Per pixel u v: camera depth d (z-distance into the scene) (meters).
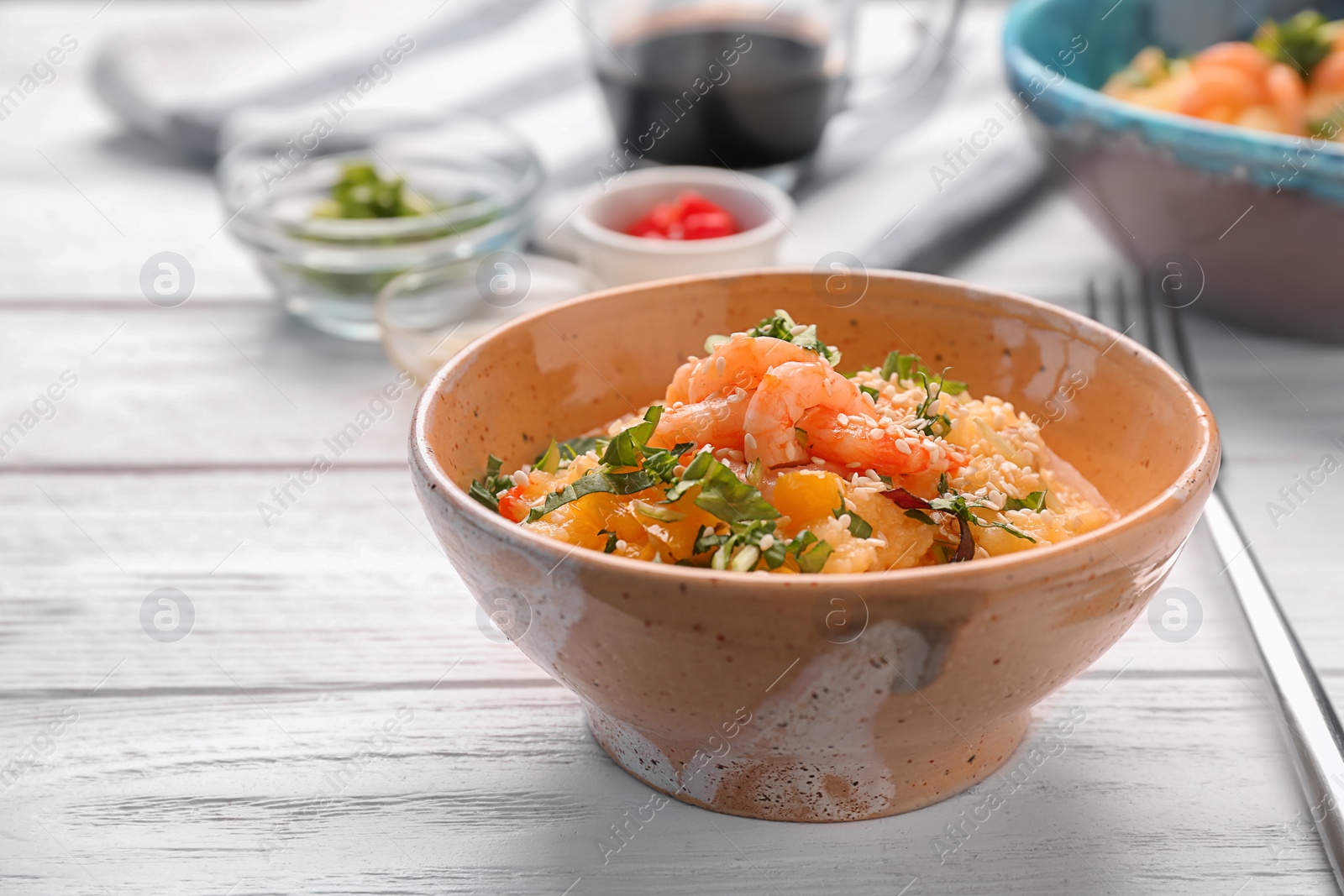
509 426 0.58
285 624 0.60
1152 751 0.57
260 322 0.73
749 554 0.48
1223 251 0.68
